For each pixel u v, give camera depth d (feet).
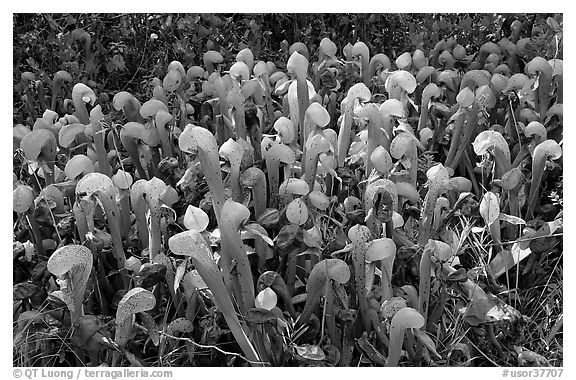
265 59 12.10
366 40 12.45
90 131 7.87
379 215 6.18
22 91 10.98
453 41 11.14
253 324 5.38
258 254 6.28
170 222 6.58
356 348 6.11
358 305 6.07
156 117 7.79
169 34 11.94
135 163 8.05
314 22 12.67
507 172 7.27
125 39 12.29
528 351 6.30
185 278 5.97
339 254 6.21
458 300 6.59
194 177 7.09
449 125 9.05
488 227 6.77
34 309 6.24
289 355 5.63
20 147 6.90
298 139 7.79
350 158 7.66
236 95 7.64
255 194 6.53
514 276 7.43
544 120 8.77
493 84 9.09
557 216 7.24
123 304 5.37
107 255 6.79
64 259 5.48
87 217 6.37
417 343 5.97
